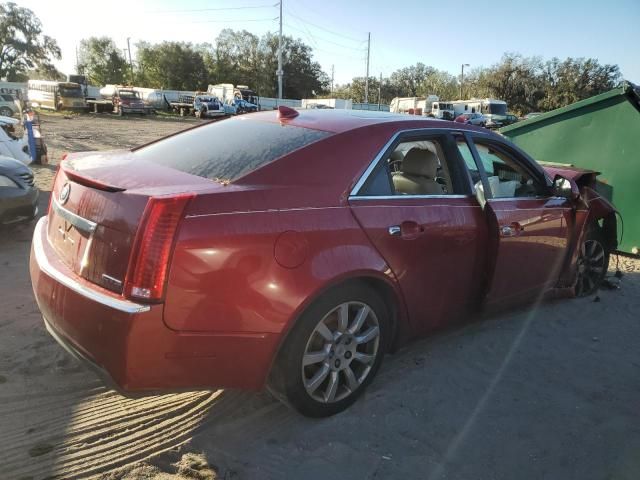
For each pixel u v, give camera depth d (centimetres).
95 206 259
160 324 235
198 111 4434
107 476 251
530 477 265
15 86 4906
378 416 307
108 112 4562
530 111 7338
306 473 259
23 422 288
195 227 240
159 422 296
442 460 273
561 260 448
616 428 308
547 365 380
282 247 260
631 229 659
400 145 356
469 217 358
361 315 300
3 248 594
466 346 402
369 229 297
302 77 8456
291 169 284
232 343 252
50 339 379
